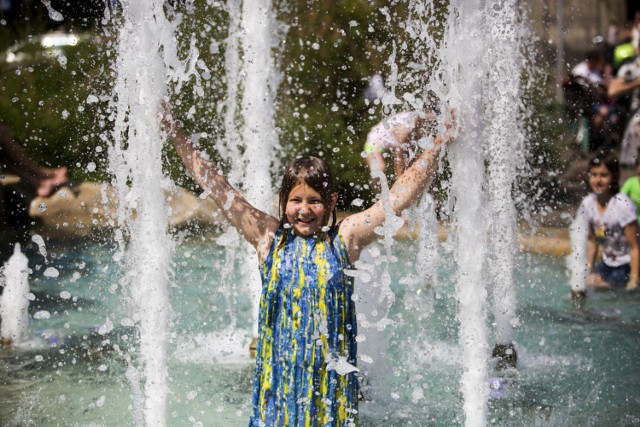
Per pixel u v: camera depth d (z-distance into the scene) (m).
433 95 5.14
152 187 5.15
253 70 8.41
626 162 12.61
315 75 12.70
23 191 10.50
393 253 8.82
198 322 6.79
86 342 6.28
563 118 12.62
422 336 6.36
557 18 13.49
